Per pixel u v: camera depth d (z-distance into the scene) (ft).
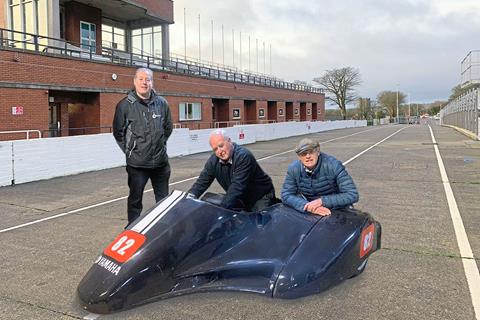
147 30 100.78
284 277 10.77
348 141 77.71
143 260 10.41
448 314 10.78
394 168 38.68
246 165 13.83
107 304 10.12
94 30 85.76
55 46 66.95
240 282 11.05
